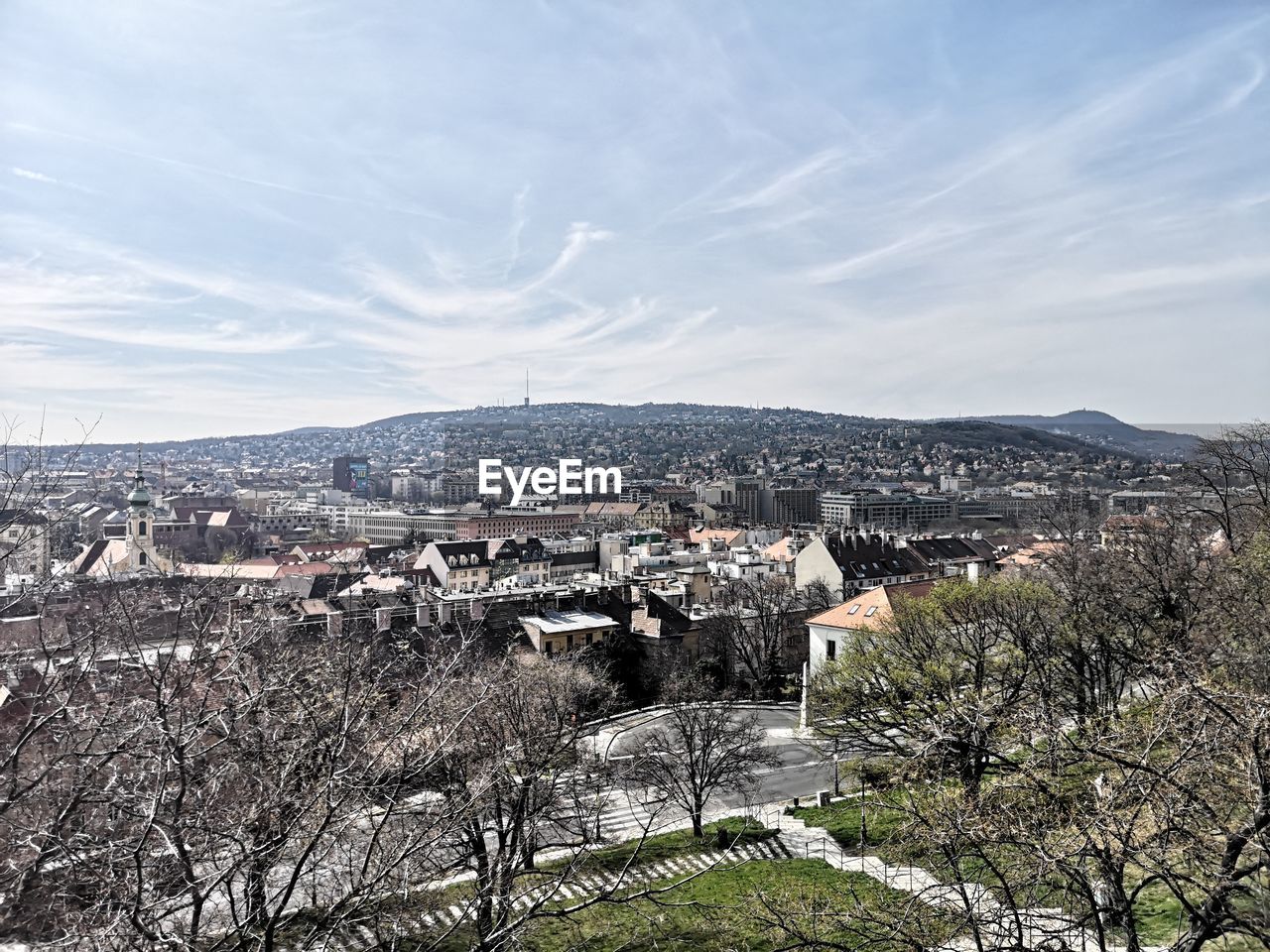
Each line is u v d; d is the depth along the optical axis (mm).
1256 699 21047
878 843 55531
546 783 47219
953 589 63438
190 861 17719
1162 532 63875
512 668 53219
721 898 46406
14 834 16672
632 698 99250
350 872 21109
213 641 27641
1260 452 66375
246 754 21672
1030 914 23016
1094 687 52844
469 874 41188
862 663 59250
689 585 150250
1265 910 19891
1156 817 20875
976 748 27578
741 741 69438
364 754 22188
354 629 68250
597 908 44875
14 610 34625
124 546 151500
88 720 19797
